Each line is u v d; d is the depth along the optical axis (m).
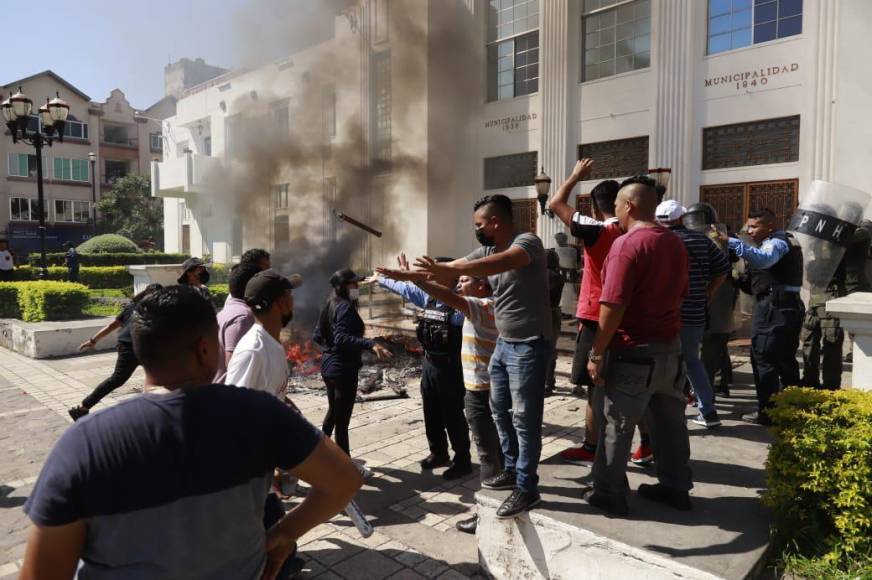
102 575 1.25
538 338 2.91
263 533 1.46
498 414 3.16
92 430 1.24
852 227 4.89
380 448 4.93
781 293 4.41
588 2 12.23
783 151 9.66
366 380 6.91
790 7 9.47
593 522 2.77
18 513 3.90
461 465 4.26
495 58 14.16
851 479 2.65
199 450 1.29
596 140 12.09
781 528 2.74
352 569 3.10
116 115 41.88
